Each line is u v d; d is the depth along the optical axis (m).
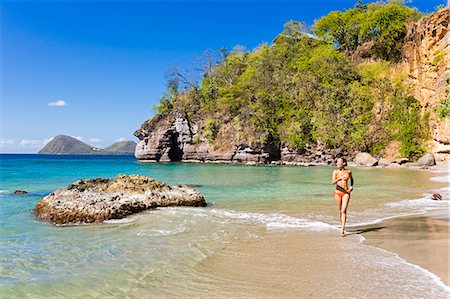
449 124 42.59
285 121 58.41
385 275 5.86
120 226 10.17
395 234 8.84
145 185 14.15
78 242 8.38
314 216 11.68
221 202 15.09
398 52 58.50
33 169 41.00
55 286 5.60
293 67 67.38
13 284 5.70
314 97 58.72
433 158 41.88
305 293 5.21
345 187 9.16
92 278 5.95
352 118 54.31
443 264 6.39
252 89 63.78
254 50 76.62
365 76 57.25
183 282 5.75
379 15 61.06
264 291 5.34
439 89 45.25
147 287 5.54
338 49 70.88
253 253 7.36
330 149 53.88
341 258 6.88
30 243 8.30
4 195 16.88
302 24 76.38
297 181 25.39
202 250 7.61
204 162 62.09
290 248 7.70
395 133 50.62
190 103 67.81
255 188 20.78
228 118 61.78
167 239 8.61
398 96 52.31
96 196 12.33
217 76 72.38
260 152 56.53
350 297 5.03
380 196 16.73
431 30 48.34
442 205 13.83
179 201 13.56
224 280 5.81
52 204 11.52
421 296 4.99
